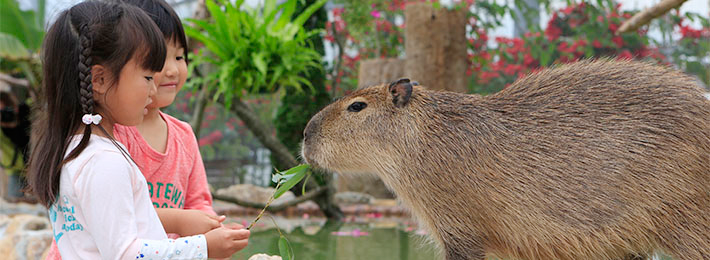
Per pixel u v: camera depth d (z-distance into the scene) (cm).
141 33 169
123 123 179
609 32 841
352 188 794
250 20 534
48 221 384
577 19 881
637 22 471
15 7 818
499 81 928
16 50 724
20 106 656
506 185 236
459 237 248
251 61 533
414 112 259
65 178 168
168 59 196
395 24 958
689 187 218
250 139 1086
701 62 786
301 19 552
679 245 220
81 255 167
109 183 163
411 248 394
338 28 838
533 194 232
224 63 522
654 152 220
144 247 164
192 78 593
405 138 256
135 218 169
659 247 226
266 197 641
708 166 218
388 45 952
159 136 221
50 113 173
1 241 335
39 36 834
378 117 265
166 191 216
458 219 246
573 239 229
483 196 240
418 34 749
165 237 179
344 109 274
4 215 485
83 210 163
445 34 745
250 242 415
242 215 620
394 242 423
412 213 272
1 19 816
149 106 200
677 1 411
